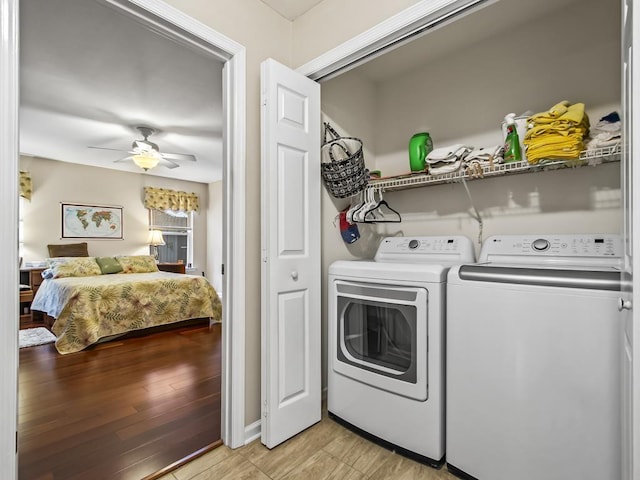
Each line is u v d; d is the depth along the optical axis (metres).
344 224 2.45
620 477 1.16
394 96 2.78
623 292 1.04
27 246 5.34
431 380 1.62
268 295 1.79
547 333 1.30
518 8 2.00
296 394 1.91
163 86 3.14
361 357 1.93
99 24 2.27
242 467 1.63
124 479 1.55
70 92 3.25
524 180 2.12
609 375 1.18
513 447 1.37
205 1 1.68
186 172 6.59
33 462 1.67
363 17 1.78
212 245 7.57
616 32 1.84
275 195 1.82
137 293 4.01
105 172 6.16
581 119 1.57
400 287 1.73
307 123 2.00
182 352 3.42
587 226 1.90
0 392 1.07
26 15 2.17
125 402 2.33
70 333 3.45
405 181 2.26
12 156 1.10
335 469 1.61
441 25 1.60
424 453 1.64
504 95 2.22
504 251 1.89
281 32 2.08
